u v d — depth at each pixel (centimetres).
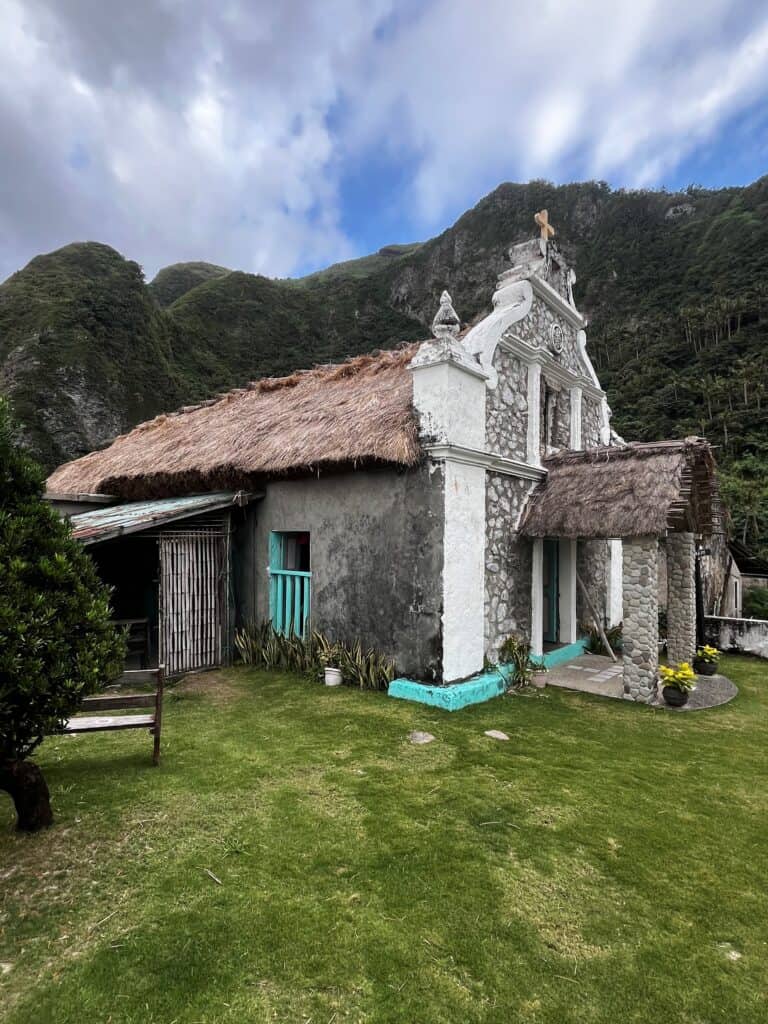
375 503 755
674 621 902
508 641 816
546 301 969
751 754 548
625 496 762
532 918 291
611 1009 236
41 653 324
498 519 814
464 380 727
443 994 239
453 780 455
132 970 246
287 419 929
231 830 366
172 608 801
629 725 631
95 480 1162
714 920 295
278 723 592
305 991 238
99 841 348
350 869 327
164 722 595
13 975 242
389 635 735
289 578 868
